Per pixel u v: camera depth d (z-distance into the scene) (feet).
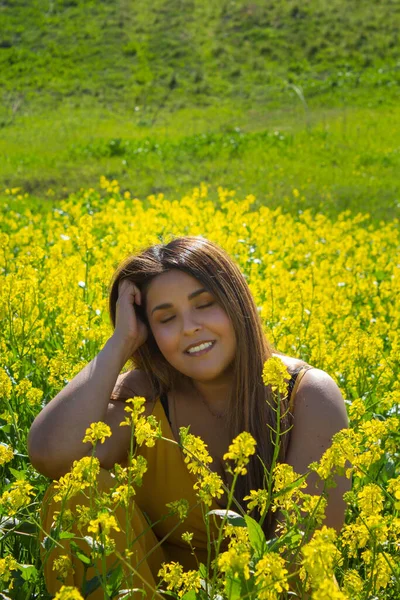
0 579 7.60
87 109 85.81
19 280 16.31
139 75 94.38
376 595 7.79
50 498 8.52
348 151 62.13
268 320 16.72
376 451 7.94
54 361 12.09
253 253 28.12
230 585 6.38
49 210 39.99
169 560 9.51
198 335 9.25
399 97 84.64
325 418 9.06
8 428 10.89
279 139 65.16
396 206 47.67
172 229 29.63
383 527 7.58
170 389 9.86
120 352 9.62
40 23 106.22
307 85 89.76
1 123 78.54
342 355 14.35
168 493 9.41
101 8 110.73
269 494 7.49
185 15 108.99
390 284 23.26
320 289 21.57
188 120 81.00
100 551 7.36
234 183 52.01
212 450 9.57
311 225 36.50
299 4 109.09
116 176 52.54
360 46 99.50
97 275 18.63
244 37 103.35
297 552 7.22
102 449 9.43
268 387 9.33
